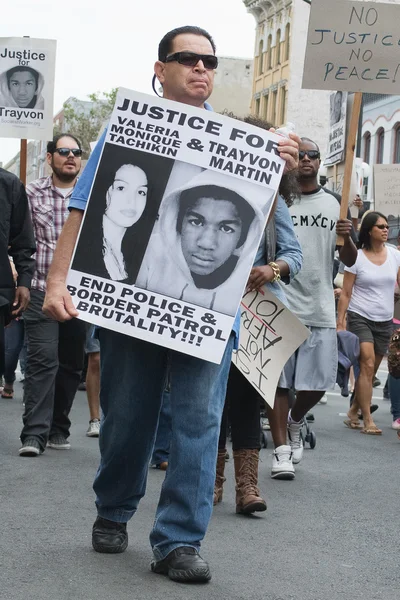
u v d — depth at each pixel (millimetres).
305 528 6812
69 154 9859
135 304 5258
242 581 5410
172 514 5301
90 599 4895
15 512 6773
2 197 8906
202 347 5223
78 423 11648
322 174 24812
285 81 66062
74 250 5266
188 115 5324
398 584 5562
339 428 12586
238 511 7141
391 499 7988
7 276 8891
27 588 5031
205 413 5293
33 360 9297
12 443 9883
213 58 5469
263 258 7324
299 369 8938
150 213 5289
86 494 7480
